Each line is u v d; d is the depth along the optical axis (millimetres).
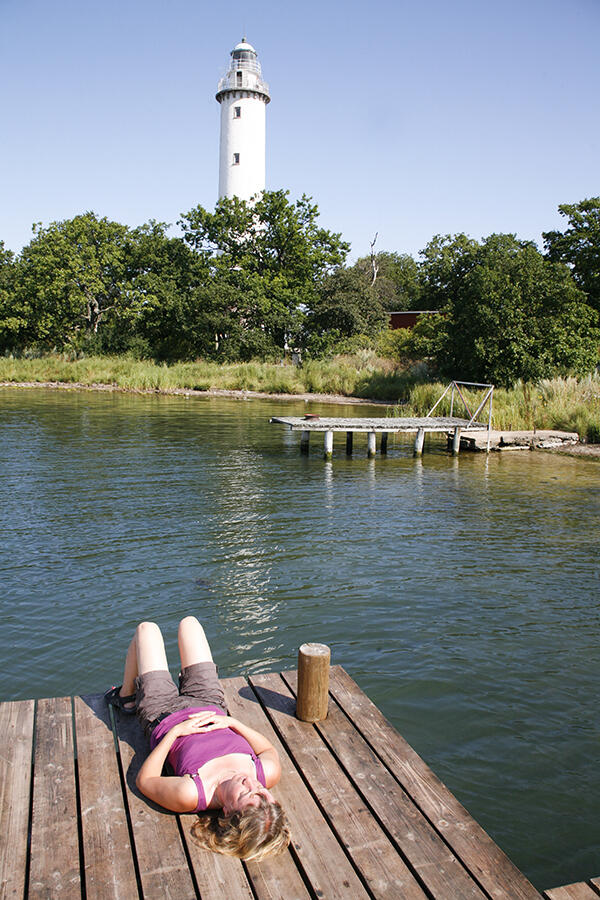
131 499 11273
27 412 23828
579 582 7832
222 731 3615
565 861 3672
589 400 21438
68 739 3963
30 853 3092
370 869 3033
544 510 11281
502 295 26266
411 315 53719
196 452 16344
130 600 6977
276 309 45156
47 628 6293
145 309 45438
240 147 47469
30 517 10008
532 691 5410
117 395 31797
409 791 3561
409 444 19734
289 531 9586
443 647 6113
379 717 4270
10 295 46000
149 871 2998
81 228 45688
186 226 47969
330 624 6520
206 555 8430
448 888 2928
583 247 36656
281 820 3178
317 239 48500
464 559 8555
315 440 19422
